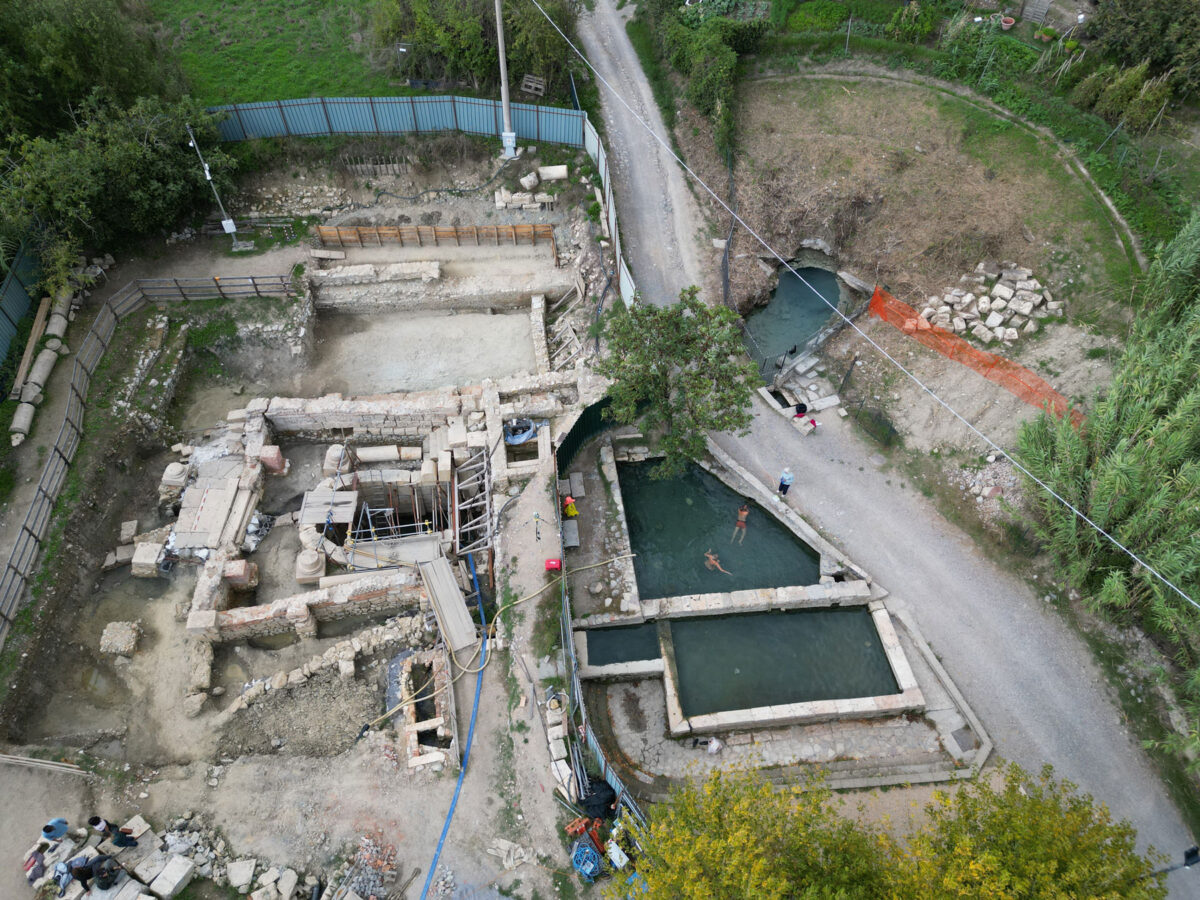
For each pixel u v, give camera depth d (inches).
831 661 1178.6
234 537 1239.5
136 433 1341.0
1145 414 1063.0
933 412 1378.0
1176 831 999.0
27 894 880.3
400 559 1229.1
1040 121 1596.9
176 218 1528.1
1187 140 1502.2
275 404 1381.6
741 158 1702.8
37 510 1164.5
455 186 1679.4
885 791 1037.8
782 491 1315.2
